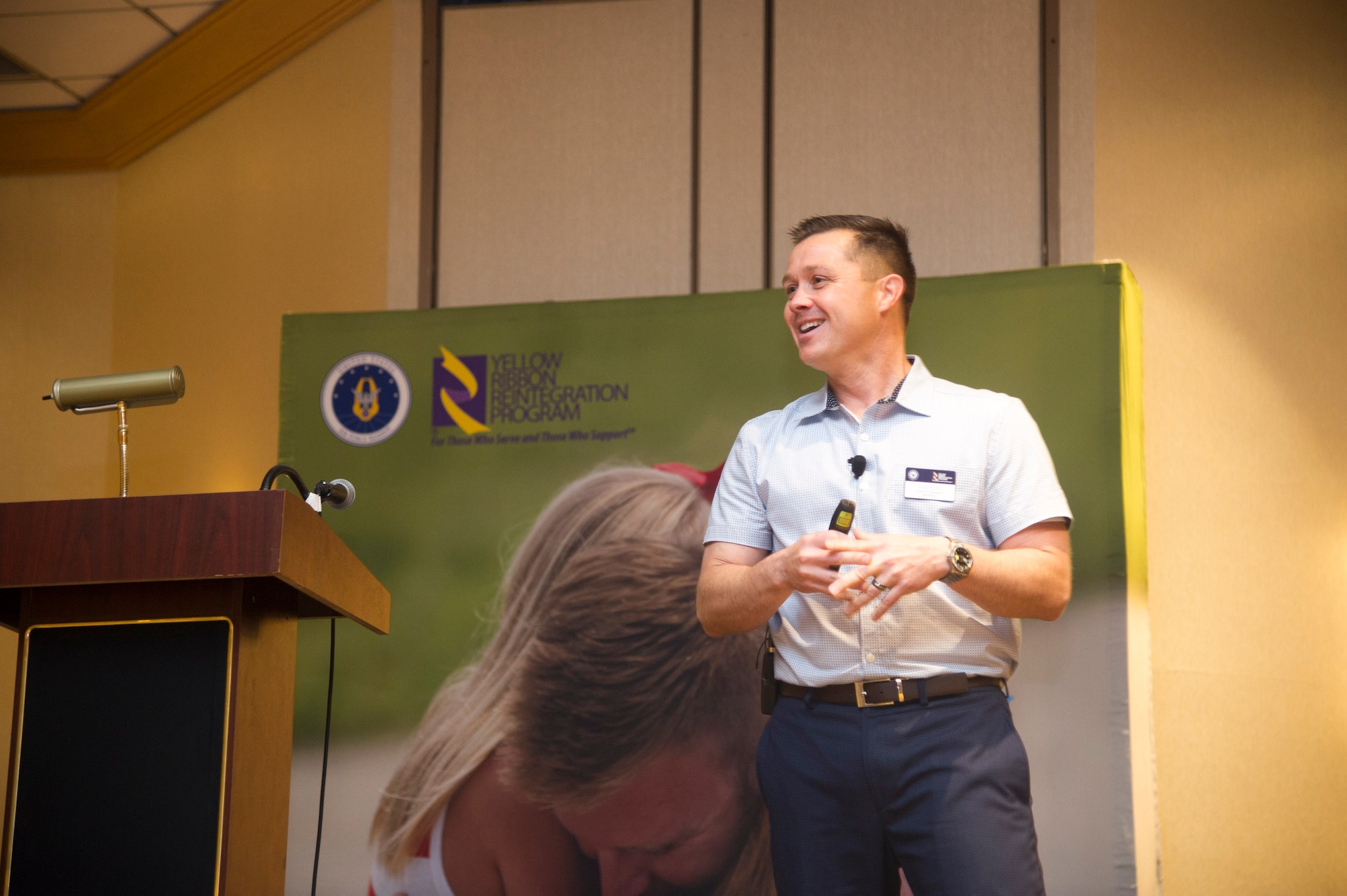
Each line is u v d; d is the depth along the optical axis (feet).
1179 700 11.36
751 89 13.01
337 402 12.24
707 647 11.18
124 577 5.60
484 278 13.19
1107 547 10.50
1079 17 12.53
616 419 11.80
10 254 14.26
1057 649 10.42
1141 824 10.28
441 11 13.71
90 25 13.46
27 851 5.79
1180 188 12.22
